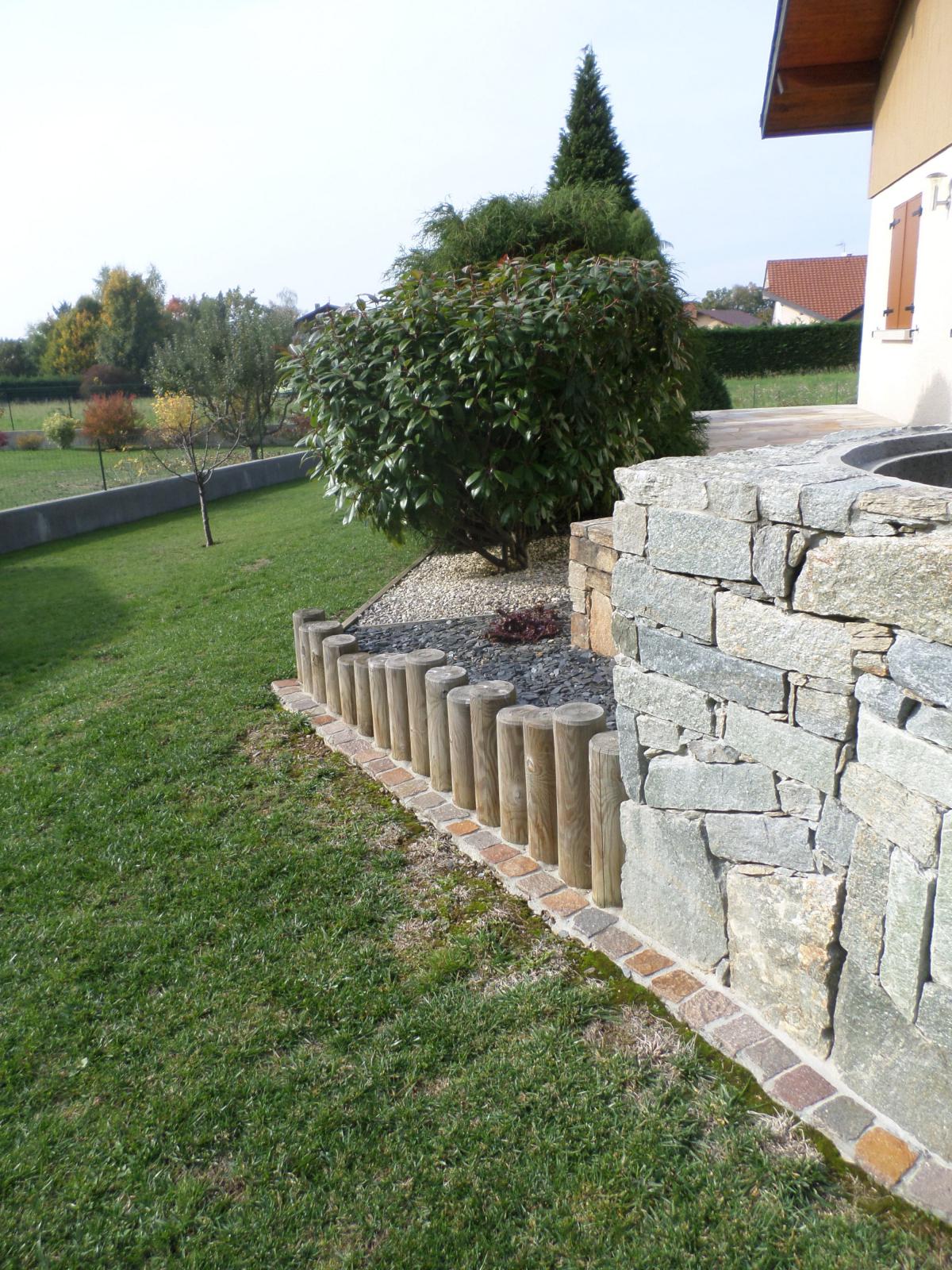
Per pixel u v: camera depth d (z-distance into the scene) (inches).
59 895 135.7
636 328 217.2
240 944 120.5
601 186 486.0
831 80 346.0
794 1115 86.7
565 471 216.2
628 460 234.2
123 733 195.2
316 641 197.2
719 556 89.7
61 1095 97.5
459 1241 77.8
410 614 237.5
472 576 264.4
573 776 119.6
